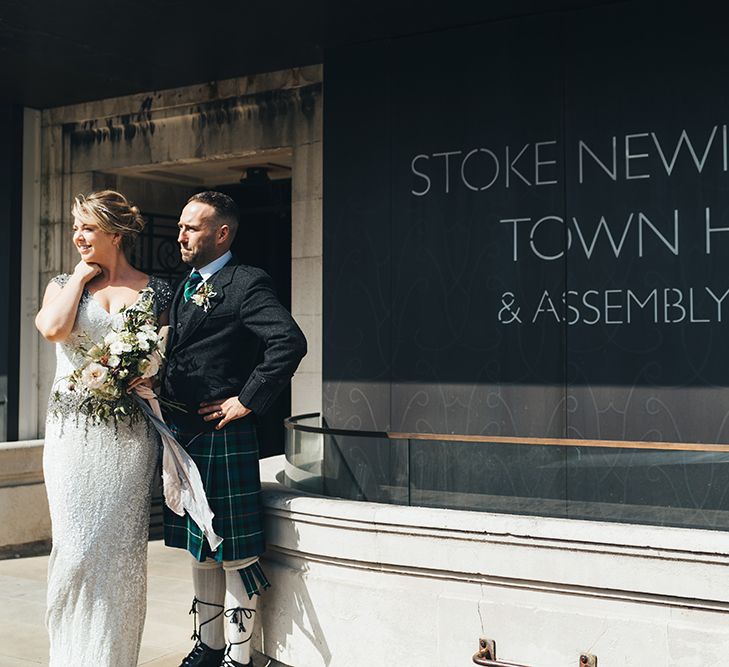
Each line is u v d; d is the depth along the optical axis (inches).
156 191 362.3
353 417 268.1
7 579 255.6
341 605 152.4
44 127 349.4
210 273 157.6
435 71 261.0
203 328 153.7
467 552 141.7
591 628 133.3
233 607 156.6
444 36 260.1
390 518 146.8
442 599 143.8
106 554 149.5
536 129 247.4
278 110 302.8
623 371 235.3
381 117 268.1
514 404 247.3
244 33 266.2
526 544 137.4
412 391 260.4
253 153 308.8
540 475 149.9
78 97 333.7
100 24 260.1
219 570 159.8
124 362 145.9
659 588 129.0
